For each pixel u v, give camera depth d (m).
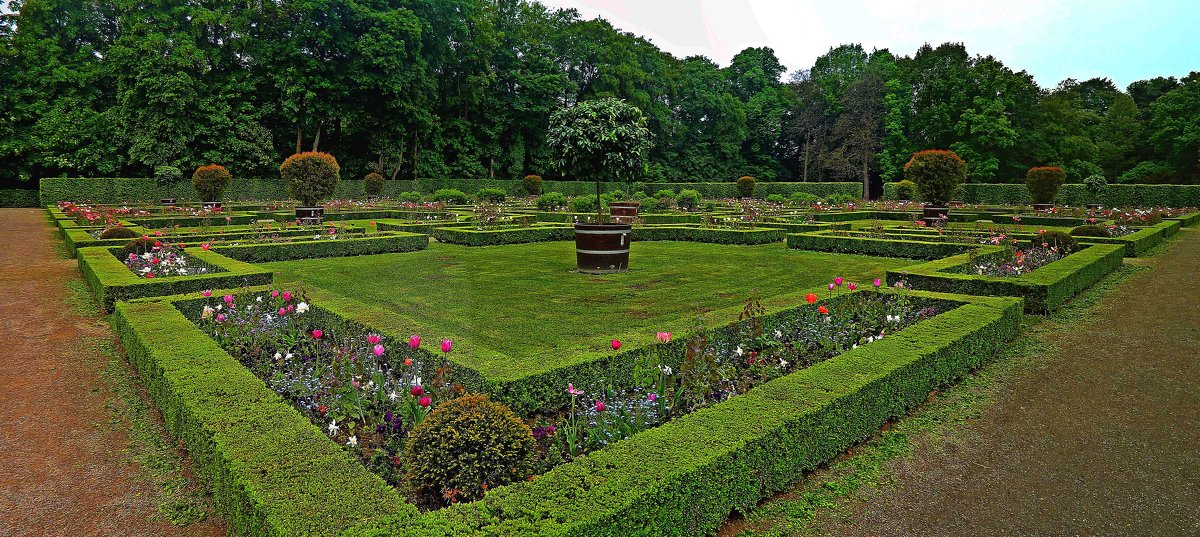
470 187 39.72
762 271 10.03
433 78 37.12
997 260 8.65
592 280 9.00
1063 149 41.19
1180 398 4.29
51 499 2.99
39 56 31.12
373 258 11.61
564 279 9.09
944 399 4.30
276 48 31.95
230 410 3.11
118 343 5.55
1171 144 40.47
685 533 2.50
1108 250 9.71
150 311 5.31
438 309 6.89
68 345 5.49
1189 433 3.73
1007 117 42.03
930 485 3.12
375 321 4.99
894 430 3.78
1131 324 6.30
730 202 32.00
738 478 2.75
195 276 6.95
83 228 13.84
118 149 31.12
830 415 3.29
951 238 12.92
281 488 2.33
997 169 42.22
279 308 5.16
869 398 3.61
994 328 5.22
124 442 3.59
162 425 3.82
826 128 52.25
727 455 2.67
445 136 40.91
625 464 2.54
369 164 37.34
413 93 35.59
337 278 9.15
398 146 37.50
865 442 3.61
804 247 13.34
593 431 3.17
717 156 52.50
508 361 3.95
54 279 8.66
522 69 42.72
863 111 48.25
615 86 44.31
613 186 44.31
